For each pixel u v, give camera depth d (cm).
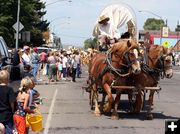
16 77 1525
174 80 4203
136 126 1351
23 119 930
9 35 7019
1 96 869
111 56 1434
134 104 1602
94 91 1591
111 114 1612
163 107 1869
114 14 1827
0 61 1351
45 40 10512
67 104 1931
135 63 1370
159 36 10212
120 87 1436
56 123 1391
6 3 7081
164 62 1446
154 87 1457
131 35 1838
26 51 2327
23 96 934
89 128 1305
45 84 3231
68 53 4134
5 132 866
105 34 1742
